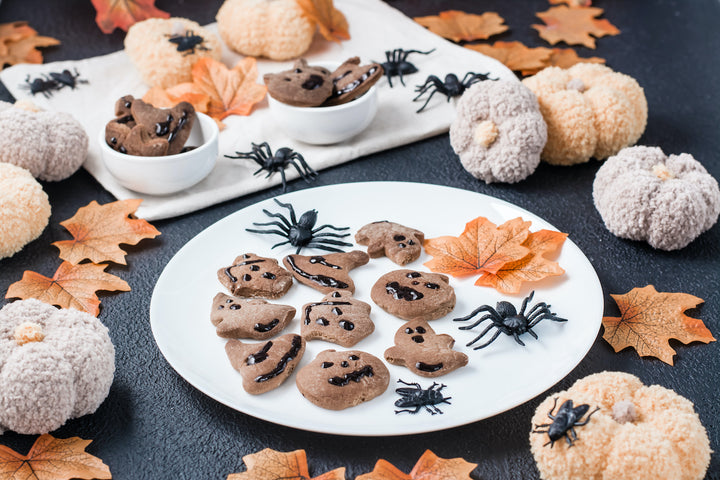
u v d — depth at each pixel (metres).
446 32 1.15
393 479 0.70
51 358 0.72
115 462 0.73
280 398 0.74
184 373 0.75
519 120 0.91
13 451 0.72
